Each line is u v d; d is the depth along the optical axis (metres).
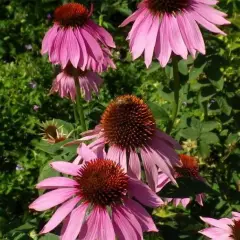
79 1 0.79
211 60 0.43
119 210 0.28
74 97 0.49
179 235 0.34
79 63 0.40
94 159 0.30
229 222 0.32
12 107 0.59
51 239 0.32
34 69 0.67
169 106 0.49
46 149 0.37
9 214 0.46
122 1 0.80
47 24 0.80
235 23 0.45
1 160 0.54
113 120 0.31
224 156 0.46
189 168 0.39
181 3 0.33
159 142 0.31
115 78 0.68
